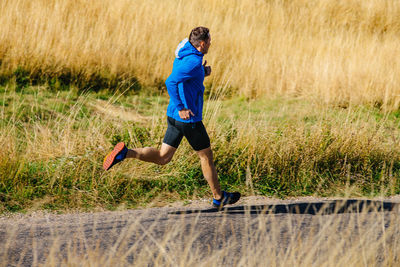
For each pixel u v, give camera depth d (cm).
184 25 2398
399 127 1620
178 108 852
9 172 1030
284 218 913
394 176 1250
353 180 1227
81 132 1355
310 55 2253
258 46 2309
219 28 2464
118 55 1959
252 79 2027
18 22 1903
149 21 2289
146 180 1103
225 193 948
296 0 3192
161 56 2091
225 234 815
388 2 3231
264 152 1224
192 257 682
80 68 1842
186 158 1177
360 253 687
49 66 1800
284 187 1146
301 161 1217
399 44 2439
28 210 939
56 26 1948
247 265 675
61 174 1064
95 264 652
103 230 825
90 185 1055
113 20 2244
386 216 919
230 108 1789
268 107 1808
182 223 832
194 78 851
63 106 1586
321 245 746
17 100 1570
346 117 1501
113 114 1612
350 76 1906
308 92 1916
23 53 1775
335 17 3078
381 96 1844
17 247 741
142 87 1934
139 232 814
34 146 1183
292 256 663
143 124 1452
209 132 1261
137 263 664
